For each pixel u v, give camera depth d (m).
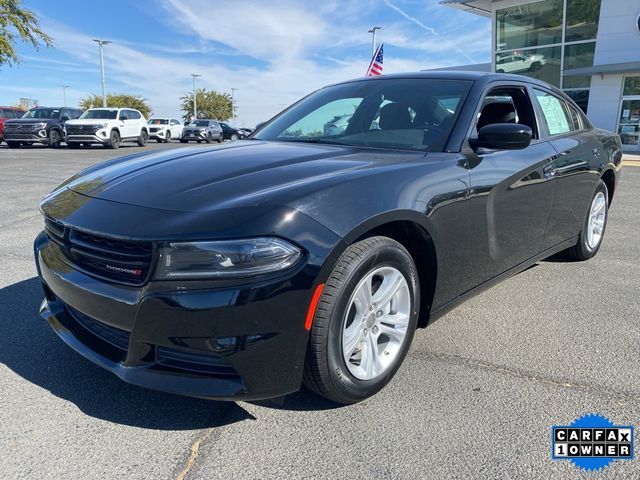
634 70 18.67
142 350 2.01
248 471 1.93
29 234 5.47
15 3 21.69
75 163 13.45
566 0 20.55
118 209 2.15
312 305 2.00
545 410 2.34
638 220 6.68
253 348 1.93
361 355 2.34
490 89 3.20
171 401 2.38
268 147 2.95
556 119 3.95
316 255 1.97
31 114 22.23
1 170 11.41
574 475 1.93
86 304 2.14
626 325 3.29
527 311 3.51
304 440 2.11
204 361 1.97
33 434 2.13
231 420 2.24
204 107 73.44
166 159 2.75
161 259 1.92
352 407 2.35
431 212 2.45
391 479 1.90
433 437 2.14
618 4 19.33
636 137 19.91
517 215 3.21
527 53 22.19
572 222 4.12
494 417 2.28
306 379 2.17
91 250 2.13
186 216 1.98
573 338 3.09
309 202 2.04
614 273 4.37
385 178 2.33
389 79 3.55
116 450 2.04
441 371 2.68
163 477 1.90
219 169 2.43
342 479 1.90
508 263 3.28
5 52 21.39
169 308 1.90
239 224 1.91
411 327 2.54
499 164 2.98
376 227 2.28
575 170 3.92
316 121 3.42
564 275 4.31
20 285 3.84
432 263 2.58
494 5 22.61
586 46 20.45
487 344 3.00
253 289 1.89
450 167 2.65
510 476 1.92
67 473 1.91
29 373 2.60
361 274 2.17
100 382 2.53
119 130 22.34
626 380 2.61
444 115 2.99
